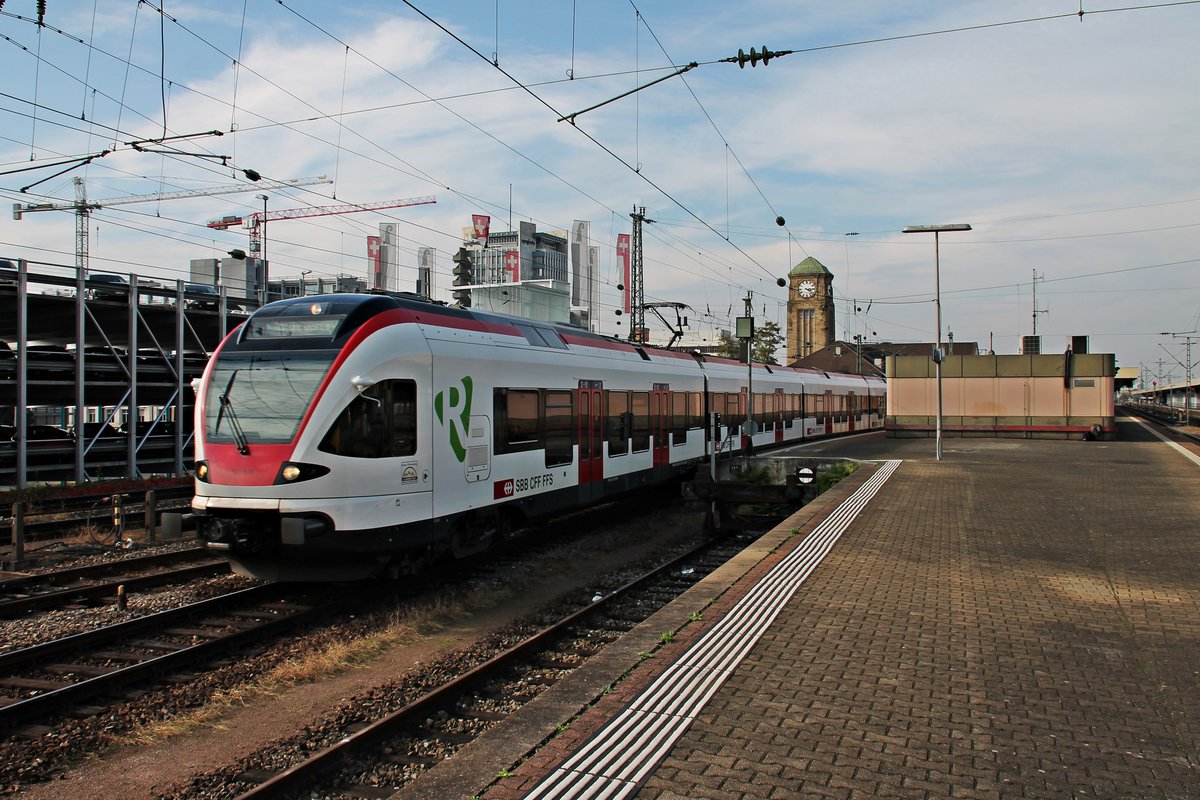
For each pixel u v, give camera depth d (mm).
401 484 9984
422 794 4102
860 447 28734
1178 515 12742
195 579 11336
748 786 4105
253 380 9789
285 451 9266
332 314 10062
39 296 22125
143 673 7465
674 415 19156
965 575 8719
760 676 5664
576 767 4285
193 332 27047
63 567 12141
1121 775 4242
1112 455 24266
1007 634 6645
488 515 11977
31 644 8430
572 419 14406
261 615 9570
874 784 4133
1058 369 33219
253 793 5066
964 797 4012
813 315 95000
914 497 14891
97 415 45281
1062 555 9758
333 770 5594
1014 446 28641
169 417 28656
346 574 9773
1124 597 7820
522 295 56625
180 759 5902
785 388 30125
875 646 6328
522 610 10086
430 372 10555
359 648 8344
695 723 4875
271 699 7082
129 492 19594
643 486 17375
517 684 7320
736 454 23547
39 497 18594
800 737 4688
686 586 11156
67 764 5832
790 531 11352
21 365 21344
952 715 5012
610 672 5738
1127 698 5289
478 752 4559
